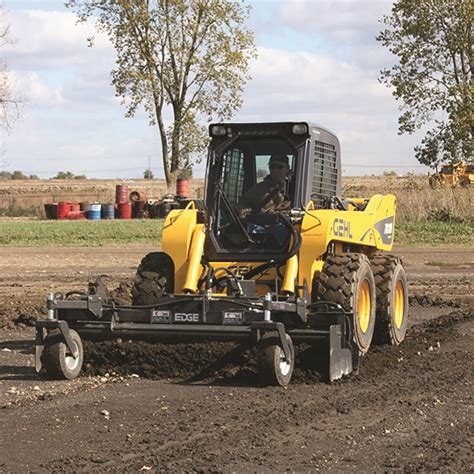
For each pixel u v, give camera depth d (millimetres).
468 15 43875
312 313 10703
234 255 11844
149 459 7656
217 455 7785
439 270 25281
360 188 51469
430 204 38750
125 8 55875
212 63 57156
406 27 44812
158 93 57438
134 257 29594
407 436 8477
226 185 12086
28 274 24609
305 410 9391
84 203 54562
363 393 10234
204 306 10828
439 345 13547
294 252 11398
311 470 7445
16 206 60344
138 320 11102
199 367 11172
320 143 12320
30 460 7668
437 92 45312
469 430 8719
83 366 11398
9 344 13789
